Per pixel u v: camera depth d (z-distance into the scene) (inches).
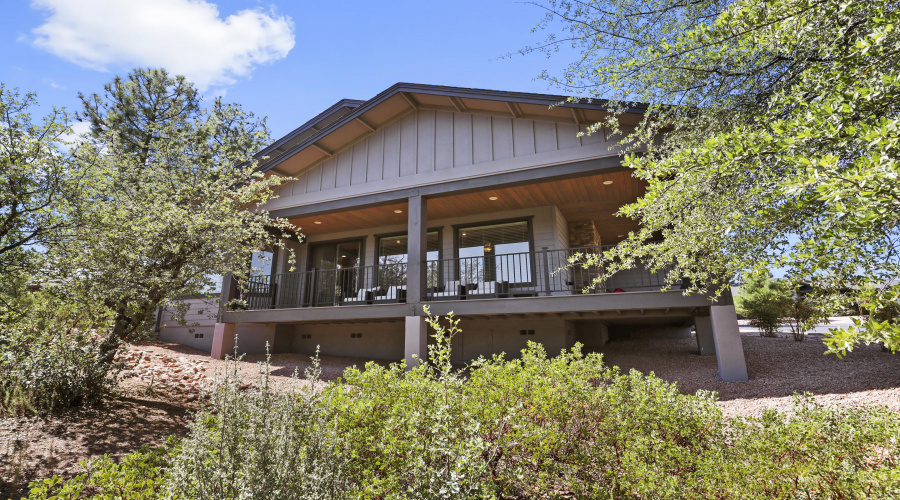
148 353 365.7
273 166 401.7
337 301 482.3
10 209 196.1
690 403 121.7
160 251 234.5
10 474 129.3
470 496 77.5
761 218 94.3
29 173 194.4
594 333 442.9
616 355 386.0
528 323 391.5
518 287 405.7
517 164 336.2
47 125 198.2
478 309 325.7
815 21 92.2
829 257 74.4
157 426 189.8
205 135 502.0
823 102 81.4
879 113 81.3
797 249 79.7
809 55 109.0
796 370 262.2
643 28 152.9
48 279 215.5
